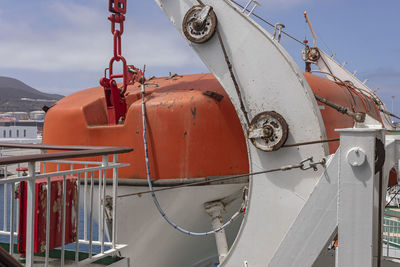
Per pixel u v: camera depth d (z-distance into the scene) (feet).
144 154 20.86
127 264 14.38
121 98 22.86
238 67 18.57
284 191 17.81
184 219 22.47
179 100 20.72
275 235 17.99
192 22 19.06
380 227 13.34
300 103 17.44
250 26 18.34
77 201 13.44
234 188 21.42
